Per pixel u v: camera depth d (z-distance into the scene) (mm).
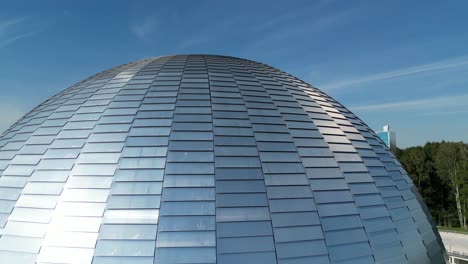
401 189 17703
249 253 11828
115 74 19688
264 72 20281
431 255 16625
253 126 15438
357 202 14578
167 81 17828
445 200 78062
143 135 14656
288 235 12469
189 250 11609
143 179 13133
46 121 16922
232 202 12711
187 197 12656
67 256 11883
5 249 12602
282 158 14539
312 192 13891
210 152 14008
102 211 12508
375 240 14023
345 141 17078
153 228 11969
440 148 77312
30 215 13164
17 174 14742
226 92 17109
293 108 17406
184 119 15281
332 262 12531
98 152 14297
